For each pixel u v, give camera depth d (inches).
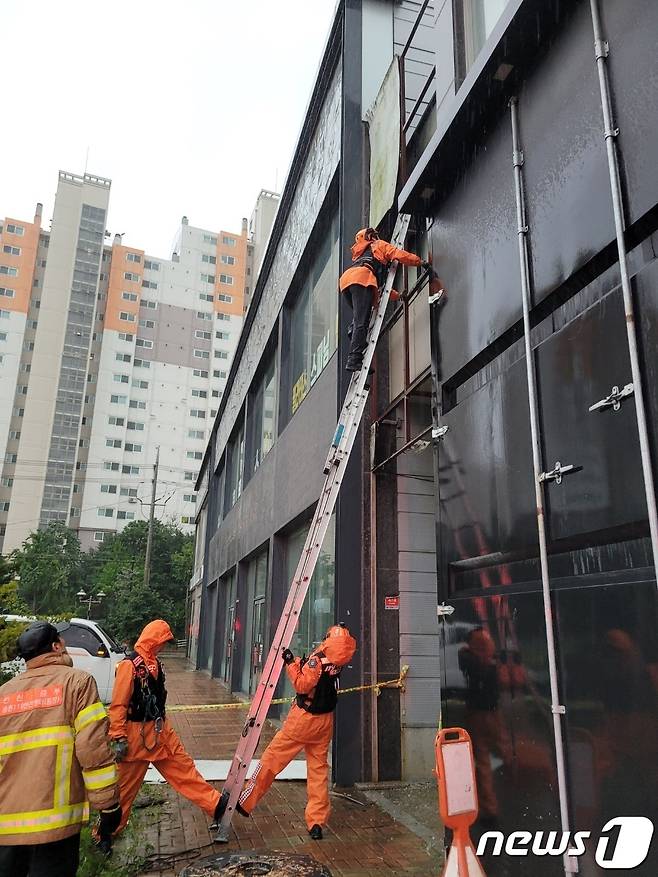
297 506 379.9
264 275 594.6
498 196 162.1
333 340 345.7
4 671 210.4
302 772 282.7
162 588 1941.4
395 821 210.7
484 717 144.6
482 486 156.0
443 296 189.5
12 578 237.9
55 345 2755.9
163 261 3147.1
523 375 142.9
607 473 113.7
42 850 114.7
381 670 267.7
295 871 124.6
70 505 2642.7
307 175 430.0
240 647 616.7
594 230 124.1
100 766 117.2
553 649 122.3
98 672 474.9
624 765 103.3
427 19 362.3
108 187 3029.0
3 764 114.3
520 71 155.6
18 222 2854.3
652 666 99.8
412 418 289.3
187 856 179.5
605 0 126.9
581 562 120.4
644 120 113.6
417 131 290.5
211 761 301.1
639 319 108.9
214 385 3105.3
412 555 283.0
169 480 2896.2
